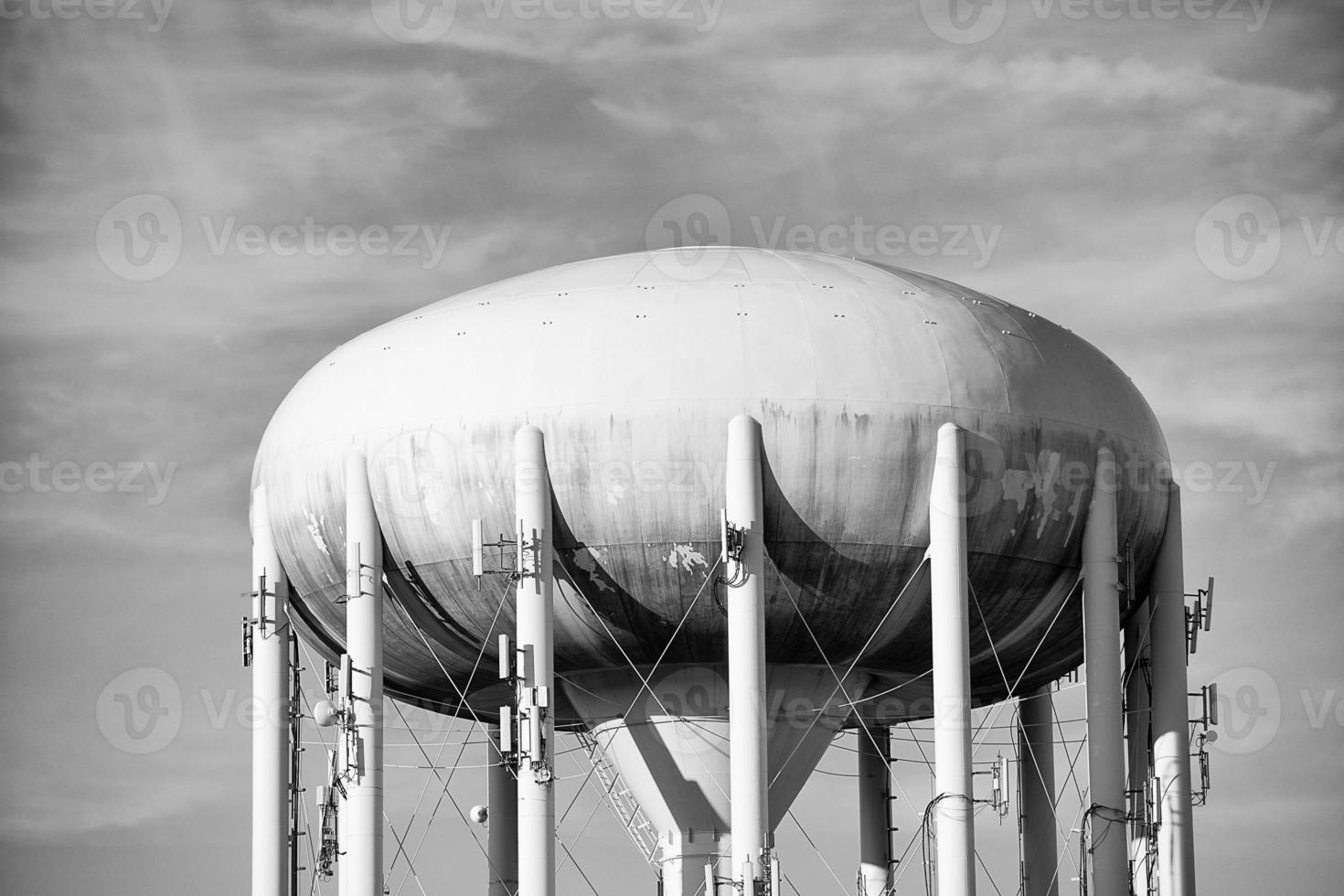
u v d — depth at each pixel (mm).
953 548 52781
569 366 53375
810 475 52500
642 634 54156
